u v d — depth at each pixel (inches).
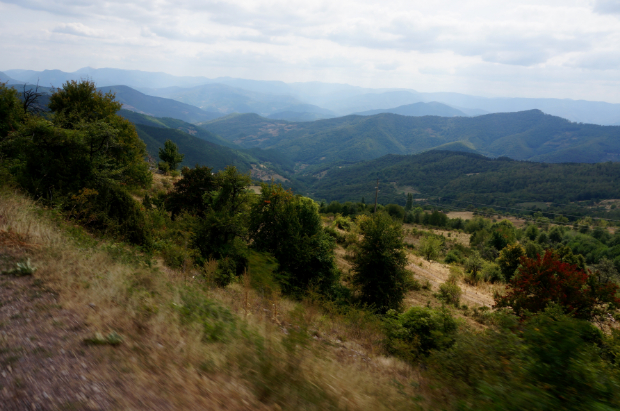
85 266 213.3
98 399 83.2
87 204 428.5
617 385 136.6
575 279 426.3
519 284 449.1
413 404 128.6
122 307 160.2
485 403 123.0
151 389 92.9
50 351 104.7
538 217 4200.3
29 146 460.1
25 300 144.0
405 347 331.3
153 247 465.7
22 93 961.5
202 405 89.9
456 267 1190.9
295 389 110.0
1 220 259.1
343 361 213.6
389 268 652.7
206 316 177.6
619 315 426.9
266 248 628.1
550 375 137.9
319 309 402.9
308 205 734.5
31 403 77.0
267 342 153.6
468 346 184.4
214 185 772.6
